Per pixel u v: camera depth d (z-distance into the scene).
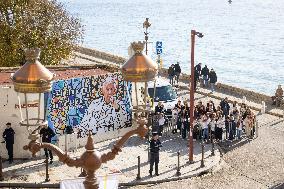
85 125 23.70
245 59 74.25
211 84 35.34
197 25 134.00
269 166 21.53
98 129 24.23
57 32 36.25
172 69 36.91
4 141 21.30
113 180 13.61
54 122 22.56
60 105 22.70
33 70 5.55
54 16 36.25
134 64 5.97
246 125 25.41
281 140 25.16
